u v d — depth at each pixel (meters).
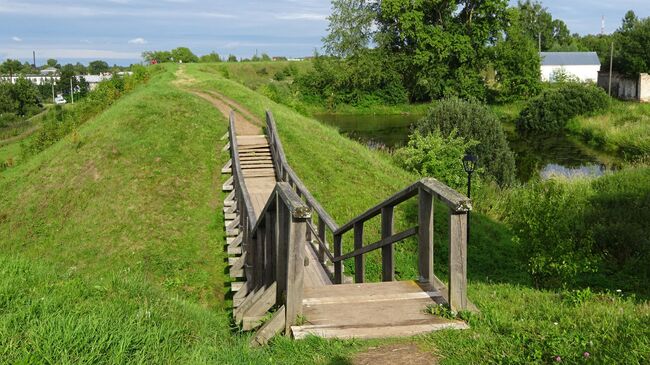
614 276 12.46
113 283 6.28
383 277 7.00
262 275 7.74
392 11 57.38
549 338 4.54
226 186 16.78
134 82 32.81
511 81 56.72
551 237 10.64
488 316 5.27
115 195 16.41
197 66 39.72
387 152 26.89
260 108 24.16
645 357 4.12
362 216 7.61
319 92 62.28
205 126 20.94
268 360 4.58
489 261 13.58
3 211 16.52
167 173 17.59
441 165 19.98
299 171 17.98
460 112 23.56
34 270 6.45
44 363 3.93
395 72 60.28
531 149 35.88
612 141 35.28
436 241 14.16
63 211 16.09
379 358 4.48
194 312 6.36
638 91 59.59
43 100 111.38
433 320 5.24
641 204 16.45
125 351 4.26
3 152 30.42
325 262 10.13
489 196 18.78
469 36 56.94
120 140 19.27
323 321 5.26
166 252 13.77
